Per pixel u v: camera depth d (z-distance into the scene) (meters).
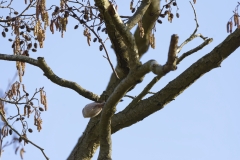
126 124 10.53
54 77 10.16
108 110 8.27
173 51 6.08
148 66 7.07
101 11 8.34
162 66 6.38
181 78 10.13
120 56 9.73
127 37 7.51
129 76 7.59
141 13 10.51
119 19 7.52
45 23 10.45
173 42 5.99
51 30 10.37
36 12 10.30
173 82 10.22
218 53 9.93
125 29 7.50
